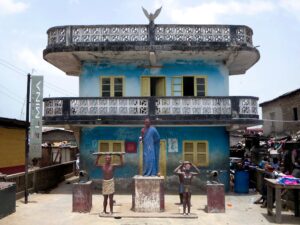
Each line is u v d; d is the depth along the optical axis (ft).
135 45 60.03
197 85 65.67
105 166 43.47
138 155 63.87
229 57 63.52
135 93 65.62
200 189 63.31
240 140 127.24
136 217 42.16
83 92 65.98
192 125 61.21
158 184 44.98
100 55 63.16
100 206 49.16
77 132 66.44
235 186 61.98
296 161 57.06
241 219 41.60
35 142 55.77
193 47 60.03
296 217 42.70
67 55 62.64
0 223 38.78
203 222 40.04
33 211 45.27
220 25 61.11
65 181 81.25
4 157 66.33
